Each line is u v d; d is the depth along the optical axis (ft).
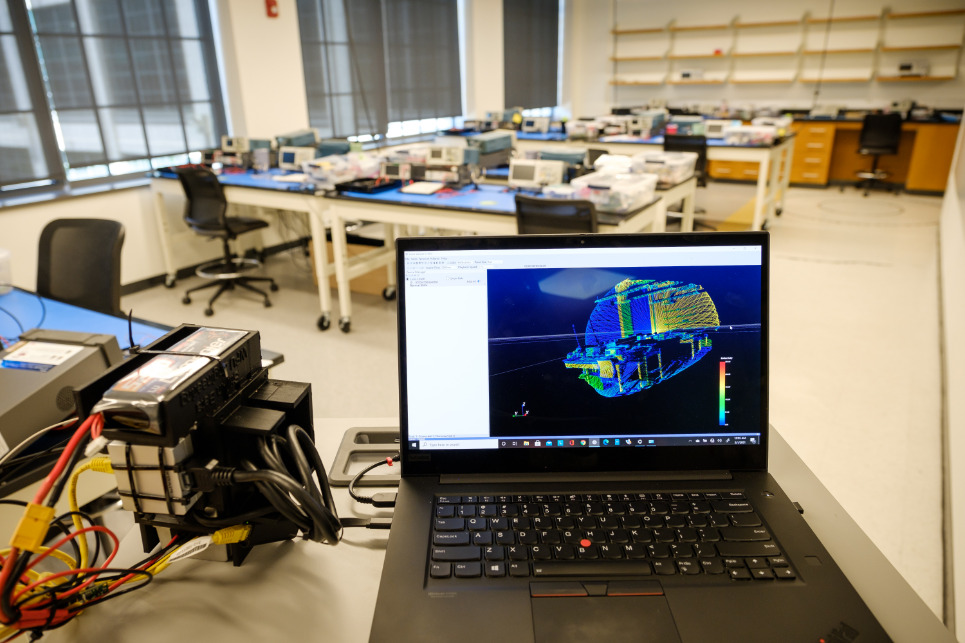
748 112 24.41
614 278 2.58
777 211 19.95
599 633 1.88
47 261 7.09
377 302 13.42
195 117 15.62
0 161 12.24
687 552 2.17
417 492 2.49
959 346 8.32
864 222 18.84
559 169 11.27
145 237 14.25
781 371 9.78
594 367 2.59
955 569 5.43
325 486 2.48
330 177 11.54
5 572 1.87
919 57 22.67
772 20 24.86
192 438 2.23
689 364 2.60
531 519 2.32
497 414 2.59
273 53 16.43
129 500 2.24
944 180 21.75
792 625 1.90
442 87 23.16
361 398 9.18
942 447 7.72
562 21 29.35
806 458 7.55
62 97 12.93
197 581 2.32
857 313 12.01
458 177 11.69
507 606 1.98
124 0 13.62
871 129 21.58
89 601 2.17
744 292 2.59
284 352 10.82
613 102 29.78
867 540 2.35
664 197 11.48
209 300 13.20
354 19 19.02
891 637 1.90
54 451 3.16
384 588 2.04
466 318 2.58
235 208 15.72
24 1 12.03
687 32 26.94
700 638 1.87
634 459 2.59
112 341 3.57
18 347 3.50
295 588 2.28
